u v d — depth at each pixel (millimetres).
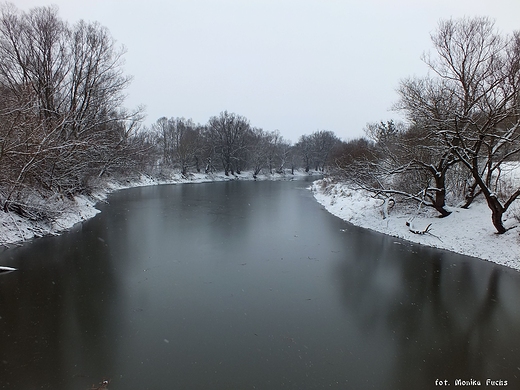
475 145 11312
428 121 13070
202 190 34625
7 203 12016
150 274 9305
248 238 13633
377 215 16953
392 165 16188
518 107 10609
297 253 11625
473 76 12188
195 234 14094
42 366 5141
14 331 6156
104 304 7367
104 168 24609
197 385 4770
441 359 5602
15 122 10633
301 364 5359
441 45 12875
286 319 6891
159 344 5836
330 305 7602
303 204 24203
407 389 4816
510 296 8156
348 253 11688
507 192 13492
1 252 10672
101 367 5145
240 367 5227
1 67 16594
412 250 12086
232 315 7004
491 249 11031
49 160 13523
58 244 11906
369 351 5793
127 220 16797
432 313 7285
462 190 15477
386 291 8438
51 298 7605
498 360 5590
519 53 10641
